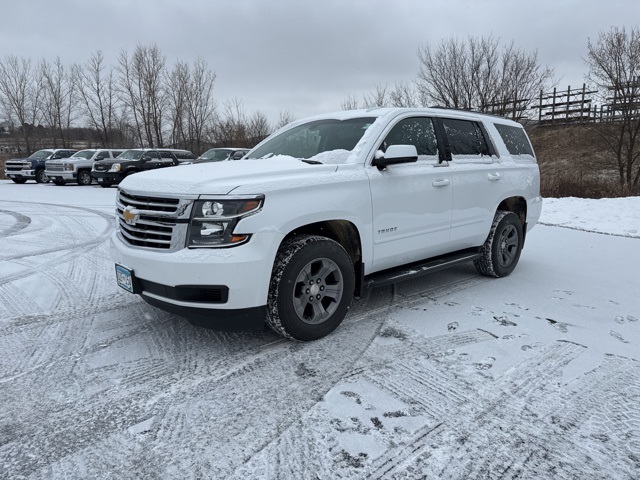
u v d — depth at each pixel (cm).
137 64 3816
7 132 4116
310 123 446
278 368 293
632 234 799
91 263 588
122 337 345
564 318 382
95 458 209
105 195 1590
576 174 2228
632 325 367
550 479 193
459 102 2489
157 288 299
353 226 349
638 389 266
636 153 2108
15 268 559
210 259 278
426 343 331
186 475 197
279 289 301
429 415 240
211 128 3812
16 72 3944
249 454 210
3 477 196
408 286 479
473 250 489
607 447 214
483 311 399
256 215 286
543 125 3231
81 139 4222
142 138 4009
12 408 250
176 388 270
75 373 289
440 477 195
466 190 441
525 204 542
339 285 338
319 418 238
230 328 302
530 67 2369
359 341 334
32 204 1281
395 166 376
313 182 317
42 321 379
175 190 293
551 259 611
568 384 272
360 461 205
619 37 1966
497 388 267
